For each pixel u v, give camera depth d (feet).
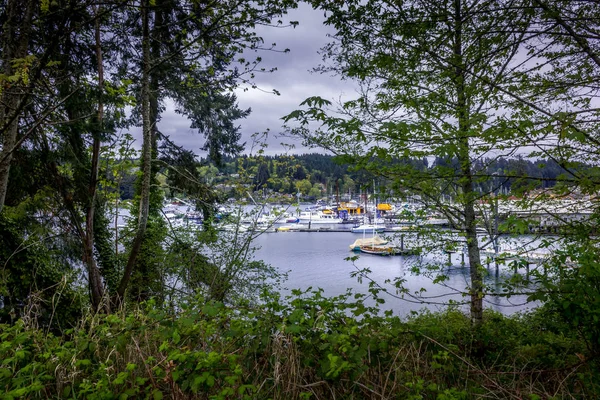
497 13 11.37
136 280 37.35
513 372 10.82
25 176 30.71
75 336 10.01
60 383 8.58
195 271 35.81
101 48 28.89
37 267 26.73
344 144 15.33
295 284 74.95
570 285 10.37
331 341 8.53
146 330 9.62
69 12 15.53
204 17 23.94
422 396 8.86
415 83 15.39
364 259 107.24
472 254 21.44
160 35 30.27
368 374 8.96
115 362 9.39
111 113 28.14
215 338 9.61
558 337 15.61
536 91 12.10
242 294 35.37
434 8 13.08
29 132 16.05
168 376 8.32
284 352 9.09
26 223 30.07
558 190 10.00
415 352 9.57
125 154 32.96
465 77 13.43
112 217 41.06
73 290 27.63
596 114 9.95
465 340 16.38
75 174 33.96
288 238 179.63
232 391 7.65
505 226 9.50
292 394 8.59
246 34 22.94
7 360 8.54
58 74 19.26
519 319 26.89
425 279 73.05
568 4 11.02
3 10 21.04
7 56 16.63
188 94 39.91
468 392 9.41
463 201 13.44
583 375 10.50
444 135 10.73
